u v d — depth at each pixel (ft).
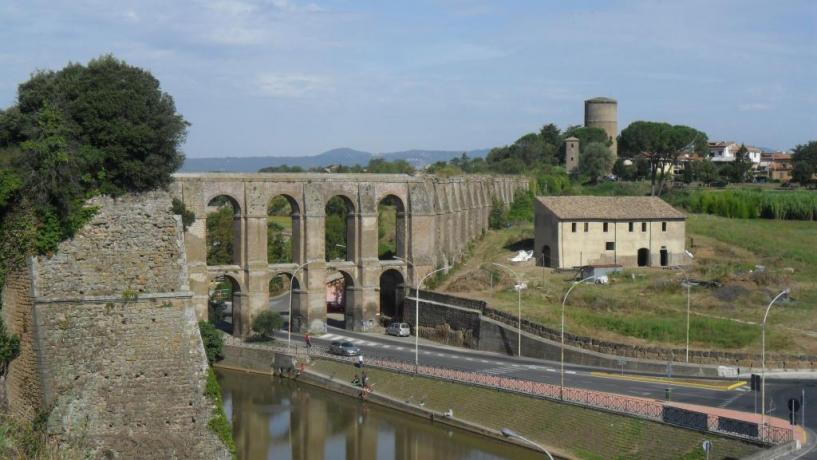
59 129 114.32
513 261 530.68
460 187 595.88
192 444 116.67
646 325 382.83
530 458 277.03
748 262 501.56
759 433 236.22
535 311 419.54
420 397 338.75
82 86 119.14
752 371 325.01
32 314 110.63
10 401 116.26
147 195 118.83
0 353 113.91
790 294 427.74
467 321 434.71
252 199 464.24
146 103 121.80
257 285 465.06
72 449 106.73
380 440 304.91
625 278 476.13
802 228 602.44
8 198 112.06
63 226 113.09
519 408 302.45
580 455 266.36
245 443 301.43
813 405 274.36
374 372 369.71
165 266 118.01
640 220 513.45
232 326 486.79
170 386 116.57
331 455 288.71
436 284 523.29
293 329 490.90
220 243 650.84
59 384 110.93
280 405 352.49
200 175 450.30
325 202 491.31
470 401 320.70
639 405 275.39
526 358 386.93
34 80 120.98
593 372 342.44
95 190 115.65
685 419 254.47
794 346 352.28
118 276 115.55
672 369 333.42
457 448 292.81
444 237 558.97
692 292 437.58
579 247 507.30
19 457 101.55
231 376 408.05
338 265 496.23
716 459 234.58
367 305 503.20
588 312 411.95
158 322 116.67
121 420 113.80
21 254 112.47
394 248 633.20
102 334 113.60
